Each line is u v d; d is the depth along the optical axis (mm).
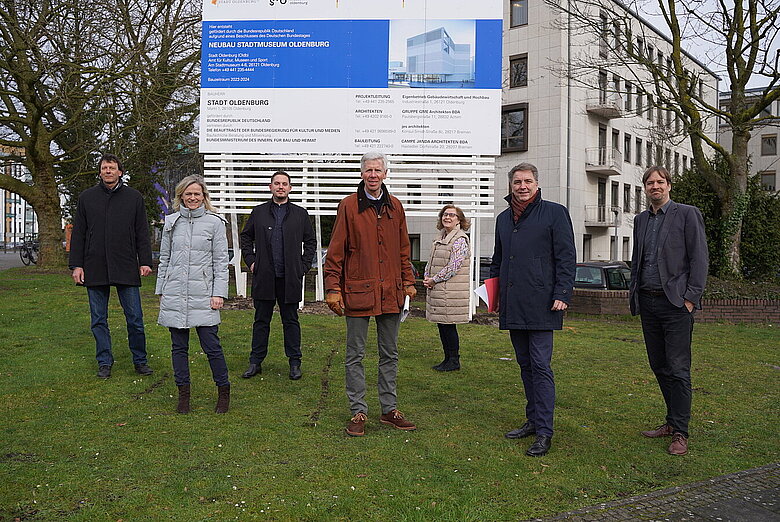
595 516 3432
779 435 4867
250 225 6367
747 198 14203
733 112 14078
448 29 10867
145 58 16297
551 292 4496
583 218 30891
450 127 10938
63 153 20344
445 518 3318
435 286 6777
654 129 16531
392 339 4836
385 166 4680
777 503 3639
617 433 4855
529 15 29719
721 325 11297
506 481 3846
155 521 3240
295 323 6281
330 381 6188
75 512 3326
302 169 11484
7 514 3283
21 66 16625
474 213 11148
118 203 6082
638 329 10430
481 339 8711
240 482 3734
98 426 4730
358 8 10891
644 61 13977
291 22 10938
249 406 5309
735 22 13508
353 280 4641
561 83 27797
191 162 20188
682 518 3432
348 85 10961
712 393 6113
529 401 4734
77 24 15727
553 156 29250
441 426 4914
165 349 7324
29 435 4508
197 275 5082
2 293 12039
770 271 15664
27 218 68625
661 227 4641
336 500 3516
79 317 9430
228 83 11047
